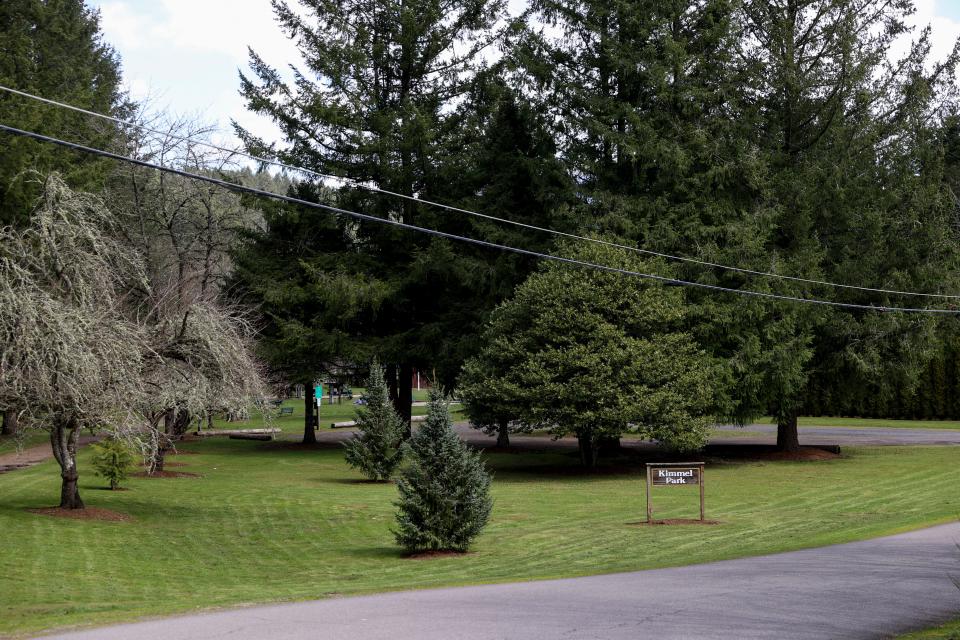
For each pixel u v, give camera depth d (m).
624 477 30.81
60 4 40.94
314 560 16.58
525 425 32.00
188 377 21.53
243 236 43.84
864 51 35.69
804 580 11.74
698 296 34.16
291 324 40.44
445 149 41.78
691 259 33.03
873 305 36.09
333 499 24.81
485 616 9.91
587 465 33.53
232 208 42.81
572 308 30.48
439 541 17.12
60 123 32.75
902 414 57.97
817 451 37.00
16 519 19.03
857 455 36.06
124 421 18.67
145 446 19.86
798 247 35.88
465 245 41.53
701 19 36.28
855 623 9.10
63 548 16.59
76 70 44.31
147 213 38.81
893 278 34.84
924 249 34.97
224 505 23.34
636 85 36.56
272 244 43.94
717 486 27.23
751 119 36.00
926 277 34.69
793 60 36.47
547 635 8.82
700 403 30.53
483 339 36.31
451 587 12.58
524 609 10.32
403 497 17.41
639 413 29.06
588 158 36.81
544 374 29.94
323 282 39.91
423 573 14.98
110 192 34.34
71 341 17.45
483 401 31.84
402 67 42.59
